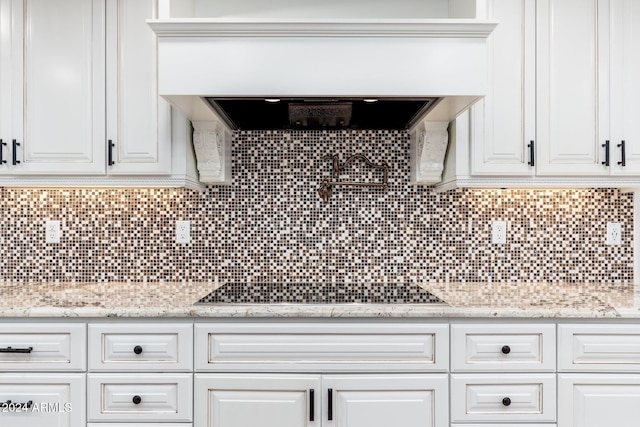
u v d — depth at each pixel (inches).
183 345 64.3
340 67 65.3
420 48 65.4
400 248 88.9
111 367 64.2
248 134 88.6
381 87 65.2
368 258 88.7
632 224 87.6
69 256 88.0
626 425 64.1
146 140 76.0
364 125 85.4
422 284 86.1
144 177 76.8
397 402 64.0
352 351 64.3
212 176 81.4
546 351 64.3
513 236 88.5
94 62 75.8
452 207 88.7
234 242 88.7
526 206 88.4
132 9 76.0
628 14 76.5
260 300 69.5
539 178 77.0
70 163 75.7
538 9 76.5
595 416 64.2
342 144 88.7
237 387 64.1
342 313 63.9
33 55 75.7
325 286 83.0
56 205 87.8
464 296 73.5
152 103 75.9
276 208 88.7
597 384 64.3
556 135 76.2
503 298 71.7
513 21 76.5
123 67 75.9
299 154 88.8
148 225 88.3
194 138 79.3
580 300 70.1
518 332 64.4
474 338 64.5
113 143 76.0
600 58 76.4
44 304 66.7
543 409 64.2
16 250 87.4
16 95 75.6
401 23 64.3
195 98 67.3
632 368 64.4
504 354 64.4
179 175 76.6
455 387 64.1
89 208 88.1
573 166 76.2
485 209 88.7
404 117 80.4
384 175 88.6
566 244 88.0
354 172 88.7
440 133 79.8
